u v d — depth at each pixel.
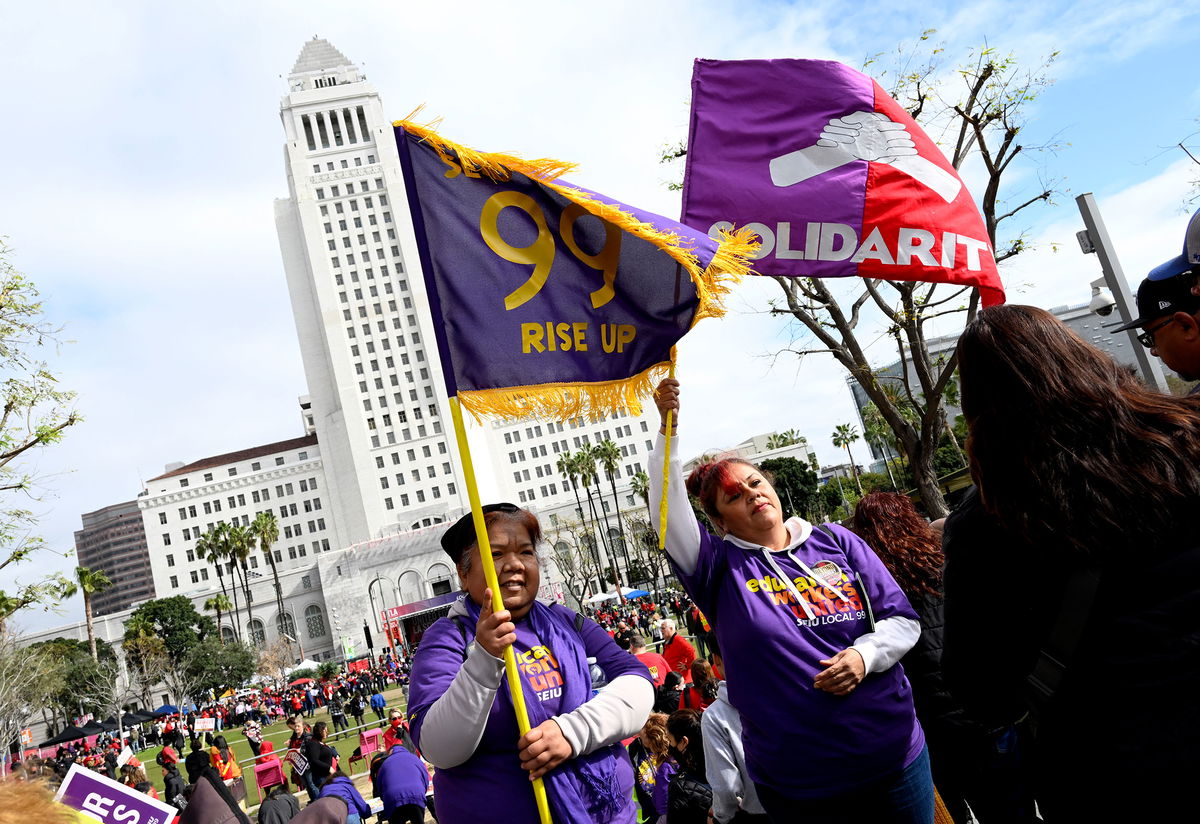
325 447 121.38
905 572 4.18
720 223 5.21
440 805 2.86
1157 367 9.45
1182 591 1.78
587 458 88.94
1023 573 2.00
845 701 3.20
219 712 56.75
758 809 4.42
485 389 3.28
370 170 124.25
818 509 74.19
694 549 3.49
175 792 15.90
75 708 78.06
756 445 120.62
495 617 2.69
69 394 15.09
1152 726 1.76
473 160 3.37
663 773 6.22
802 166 5.25
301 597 114.81
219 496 123.88
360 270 122.00
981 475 2.05
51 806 1.28
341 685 54.81
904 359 14.91
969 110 13.58
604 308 3.58
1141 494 1.80
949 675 2.20
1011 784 3.80
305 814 5.30
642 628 40.12
